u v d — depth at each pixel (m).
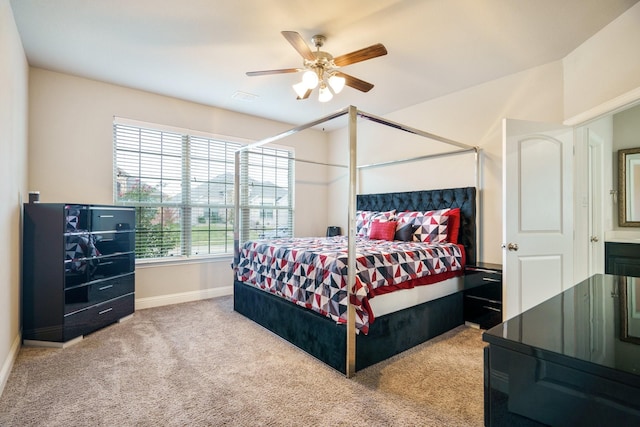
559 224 2.90
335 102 4.16
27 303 2.63
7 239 2.19
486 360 0.73
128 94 3.68
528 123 2.83
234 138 4.53
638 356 0.60
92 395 1.92
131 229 3.42
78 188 3.37
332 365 2.28
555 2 2.18
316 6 2.21
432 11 2.28
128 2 2.18
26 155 2.96
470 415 1.74
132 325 3.16
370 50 2.27
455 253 3.22
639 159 3.66
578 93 2.79
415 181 4.22
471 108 3.66
